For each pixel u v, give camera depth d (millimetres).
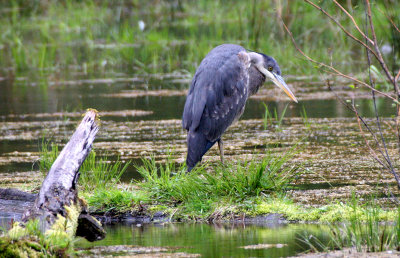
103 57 27188
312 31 26500
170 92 20031
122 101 19047
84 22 35969
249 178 9570
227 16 34562
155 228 8555
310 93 18734
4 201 9445
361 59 22703
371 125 14391
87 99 19344
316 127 14523
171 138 14070
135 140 13969
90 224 8070
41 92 20938
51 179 8031
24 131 15344
